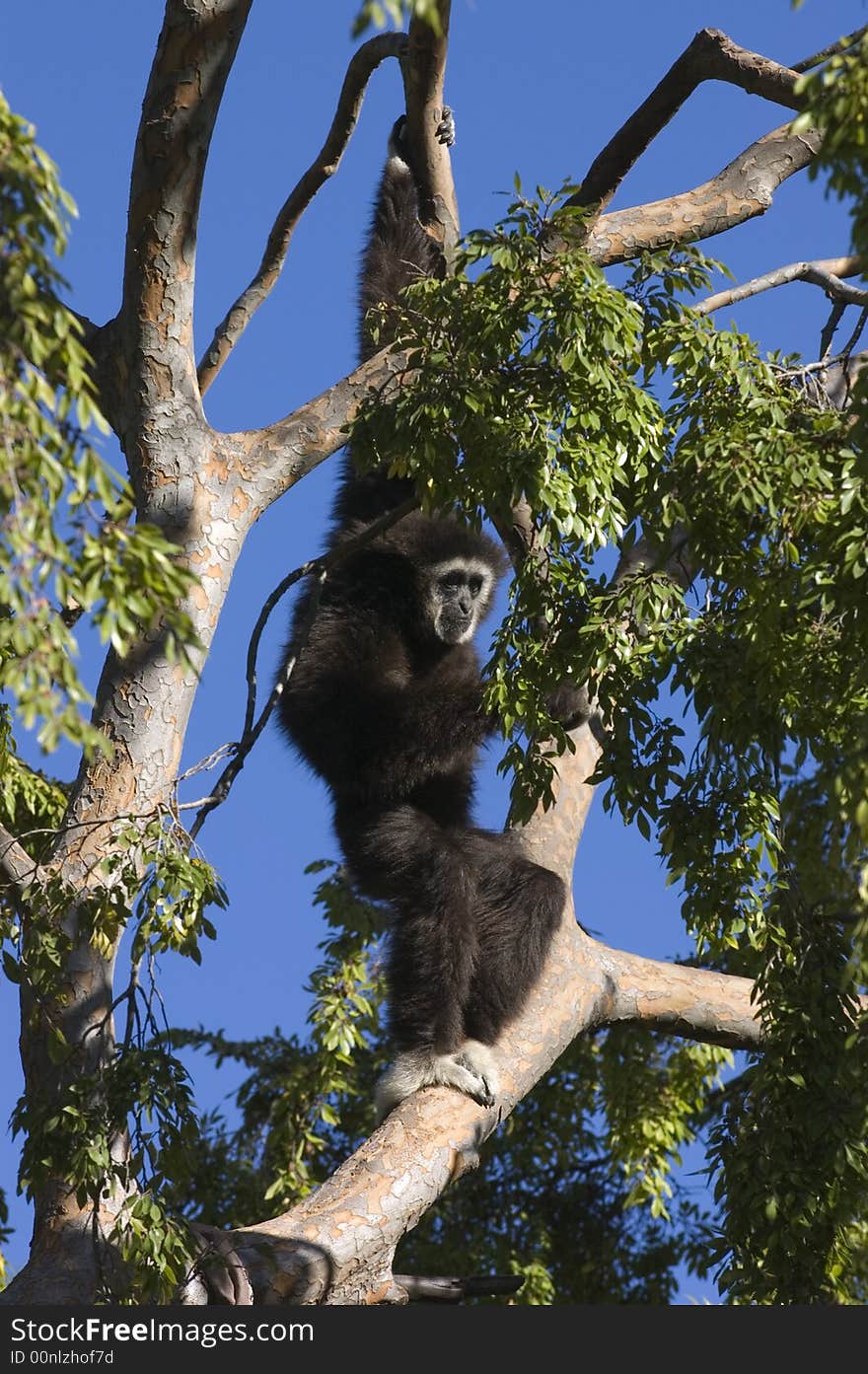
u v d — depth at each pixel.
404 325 12.34
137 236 13.99
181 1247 10.78
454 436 11.82
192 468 14.44
